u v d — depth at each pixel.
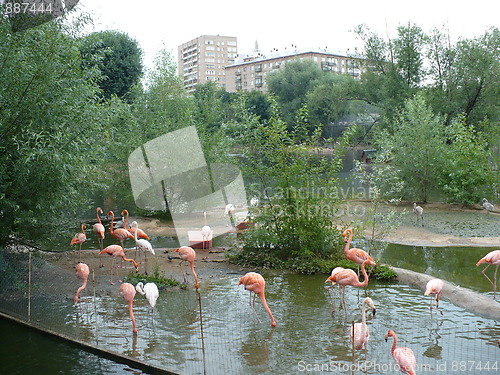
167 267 9.76
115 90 29.81
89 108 8.92
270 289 8.32
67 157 7.86
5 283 7.75
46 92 8.03
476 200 16.92
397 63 28.45
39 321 6.73
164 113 15.78
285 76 47.00
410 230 13.02
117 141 13.59
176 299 7.79
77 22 8.66
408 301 7.49
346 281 6.93
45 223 8.39
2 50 7.29
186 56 97.19
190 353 5.68
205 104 17.45
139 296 7.98
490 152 17.56
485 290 7.85
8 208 7.85
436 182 17.69
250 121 10.86
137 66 31.28
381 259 9.99
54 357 5.76
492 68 25.38
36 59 7.94
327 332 6.27
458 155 17.16
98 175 10.27
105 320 6.84
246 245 10.39
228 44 97.38
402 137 17.89
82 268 7.62
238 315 7.01
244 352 5.68
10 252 8.14
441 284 6.80
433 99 26.56
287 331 6.34
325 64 77.81
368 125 30.86
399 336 6.04
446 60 27.50
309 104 35.81
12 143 7.83
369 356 5.48
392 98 27.22
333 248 10.22
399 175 17.73
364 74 30.11
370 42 29.17
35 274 8.74
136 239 9.20
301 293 8.06
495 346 5.68
